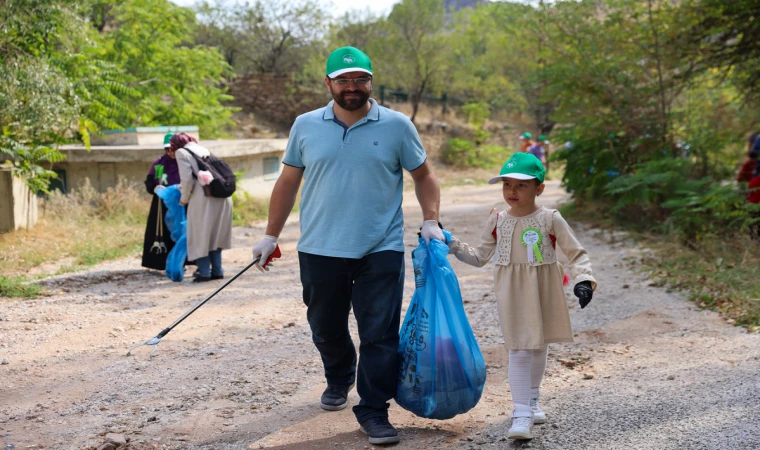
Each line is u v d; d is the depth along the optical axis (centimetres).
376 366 367
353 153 368
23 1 948
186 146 792
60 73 1027
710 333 530
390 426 364
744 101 1136
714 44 1120
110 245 988
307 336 577
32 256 888
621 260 839
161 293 742
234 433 382
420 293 376
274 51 3112
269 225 399
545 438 355
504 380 457
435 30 3141
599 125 1159
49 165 1260
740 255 787
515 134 3353
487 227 382
